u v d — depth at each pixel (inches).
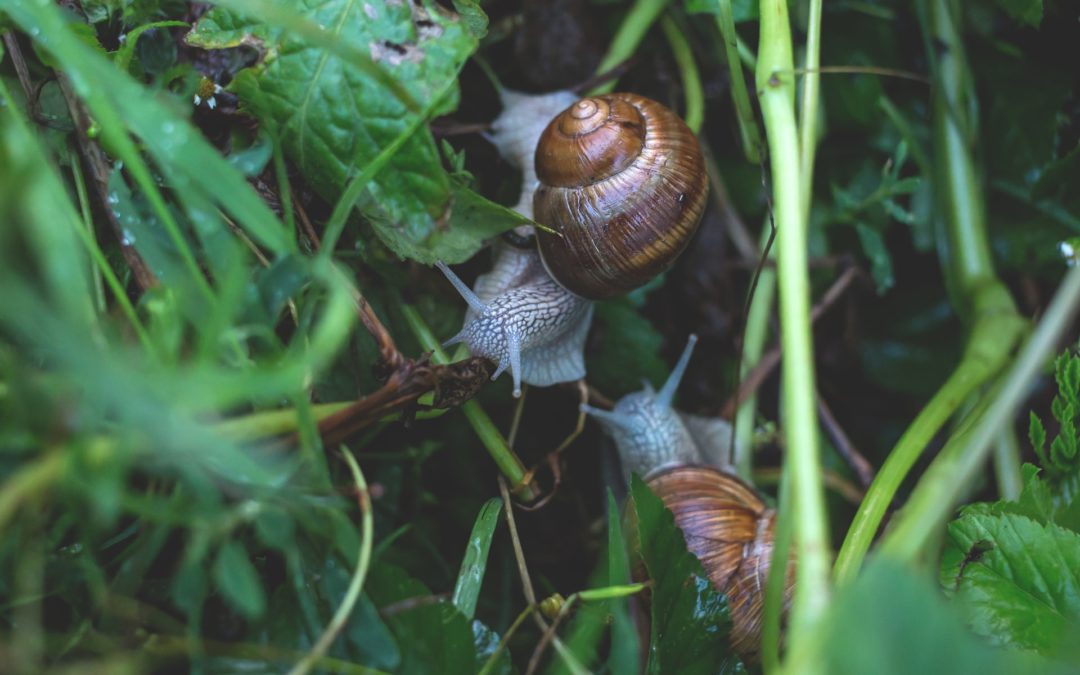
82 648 8.0
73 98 8.7
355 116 8.9
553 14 11.4
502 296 10.6
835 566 9.3
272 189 9.4
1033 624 8.7
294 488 7.8
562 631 9.3
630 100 10.4
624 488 11.5
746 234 12.1
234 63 9.3
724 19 9.9
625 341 11.4
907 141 11.8
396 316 10.3
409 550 10.6
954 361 12.3
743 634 10.1
